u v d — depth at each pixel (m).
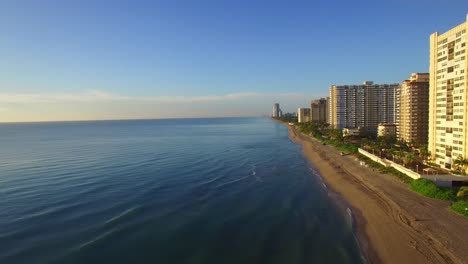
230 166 96.19
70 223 46.53
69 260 35.66
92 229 44.34
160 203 56.94
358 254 37.59
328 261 36.06
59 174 81.81
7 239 40.94
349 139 158.88
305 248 39.25
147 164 98.38
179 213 51.66
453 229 41.97
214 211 53.00
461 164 67.81
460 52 72.69
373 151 111.19
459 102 73.06
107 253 37.31
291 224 47.31
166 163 100.56
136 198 59.88
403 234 41.97
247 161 105.94
